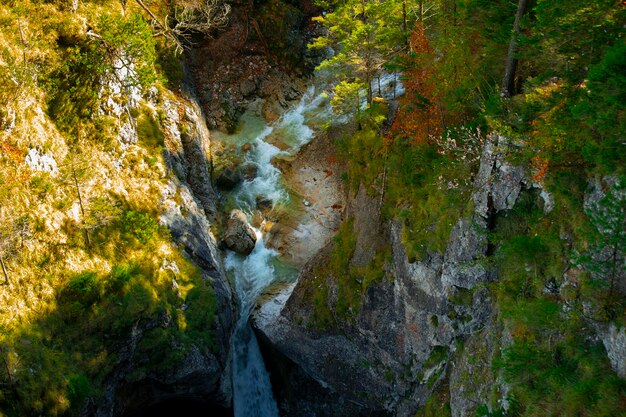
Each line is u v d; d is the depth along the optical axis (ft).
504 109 58.18
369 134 87.35
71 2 84.69
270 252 101.55
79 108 82.23
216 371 81.30
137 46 85.92
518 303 55.31
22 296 65.21
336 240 87.97
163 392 80.38
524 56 51.55
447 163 68.80
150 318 75.51
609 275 45.52
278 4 128.16
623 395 41.60
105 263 75.15
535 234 56.49
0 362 58.70
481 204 61.62
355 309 81.20
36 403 59.98
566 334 48.85
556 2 43.39
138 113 95.25
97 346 69.36
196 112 112.88
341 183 103.91
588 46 46.57
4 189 67.77
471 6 59.00
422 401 75.00
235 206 107.24
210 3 120.06
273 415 95.14
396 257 75.77
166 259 82.74
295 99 124.36
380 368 81.66
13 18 77.05
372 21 90.38
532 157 55.01
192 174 104.37
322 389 90.12
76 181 74.59
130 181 86.53
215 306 85.05
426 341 73.51
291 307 88.48
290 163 111.24
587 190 51.11
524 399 50.11
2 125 69.97
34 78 76.64
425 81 69.36
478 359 62.03
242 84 122.11
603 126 41.01
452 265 65.77
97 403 66.85
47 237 70.38
